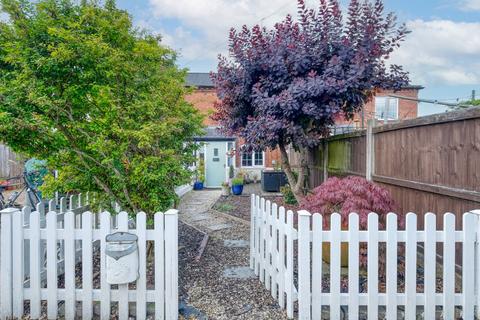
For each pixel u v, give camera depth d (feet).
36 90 11.85
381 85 17.97
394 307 8.59
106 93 11.78
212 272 12.29
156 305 8.96
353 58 17.01
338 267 8.61
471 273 8.50
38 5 13.93
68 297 9.01
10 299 9.00
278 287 9.87
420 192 11.92
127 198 11.87
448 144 10.41
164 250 9.09
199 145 15.20
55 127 12.09
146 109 11.86
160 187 11.94
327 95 17.03
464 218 8.50
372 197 11.00
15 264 9.07
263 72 18.85
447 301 8.56
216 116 21.71
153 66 14.23
